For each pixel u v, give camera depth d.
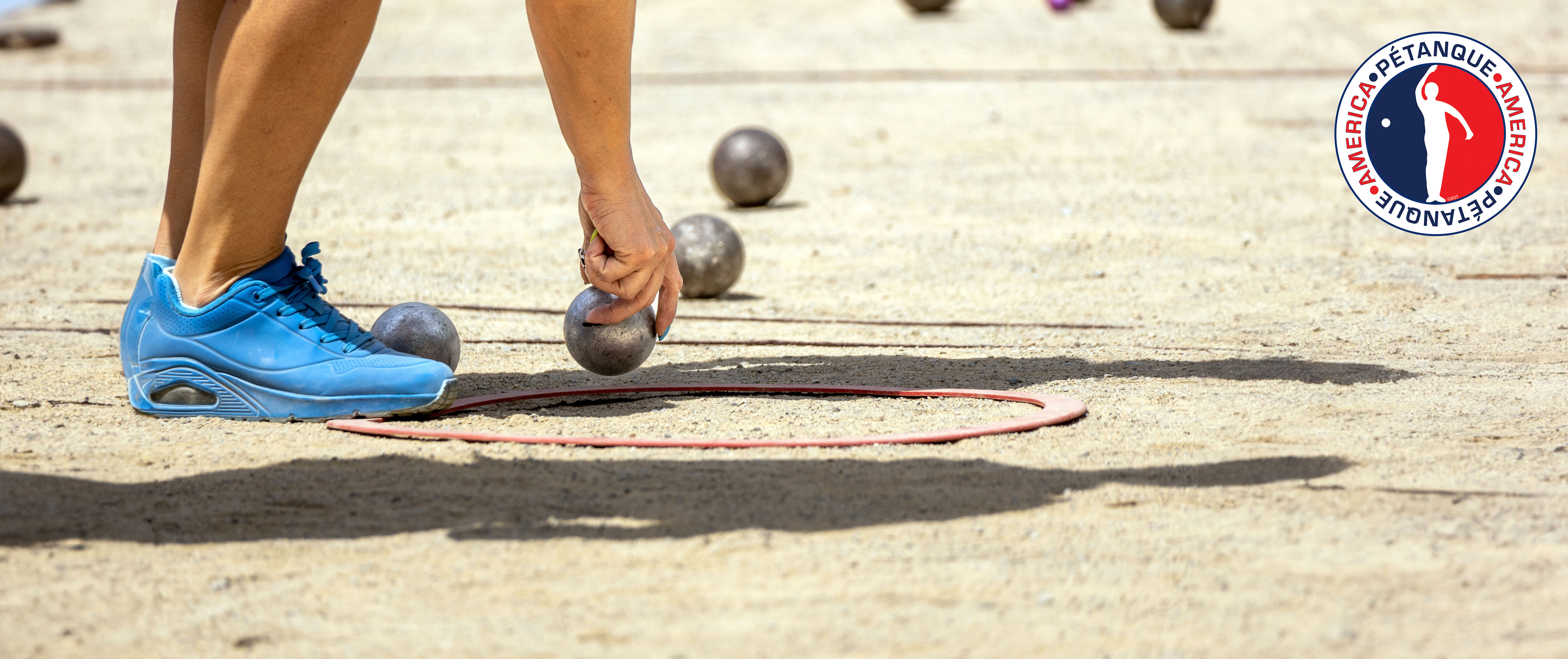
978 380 7.30
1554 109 19.33
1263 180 15.59
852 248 12.58
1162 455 5.59
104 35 34.53
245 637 3.78
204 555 4.42
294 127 6.00
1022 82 23.97
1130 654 3.63
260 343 6.27
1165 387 7.04
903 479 5.24
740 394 6.94
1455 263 11.07
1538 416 6.24
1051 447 5.73
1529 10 28.88
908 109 21.83
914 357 8.02
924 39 28.44
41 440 5.92
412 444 5.80
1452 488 5.08
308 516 4.81
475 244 12.83
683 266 10.21
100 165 18.88
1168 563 4.30
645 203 6.00
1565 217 12.83
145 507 4.91
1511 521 4.68
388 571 4.27
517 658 3.63
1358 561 4.31
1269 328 8.88
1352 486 5.11
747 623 3.85
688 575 4.23
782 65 26.20
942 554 4.40
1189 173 16.22
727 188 14.90
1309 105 21.06
